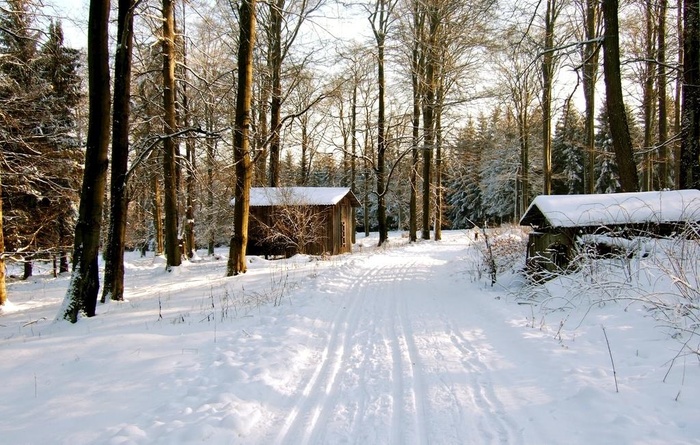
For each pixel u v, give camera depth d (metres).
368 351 5.25
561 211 7.50
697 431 2.79
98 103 7.54
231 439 3.16
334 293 8.71
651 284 5.66
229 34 14.72
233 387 4.01
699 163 8.88
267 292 9.20
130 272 16.67
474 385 4.08
